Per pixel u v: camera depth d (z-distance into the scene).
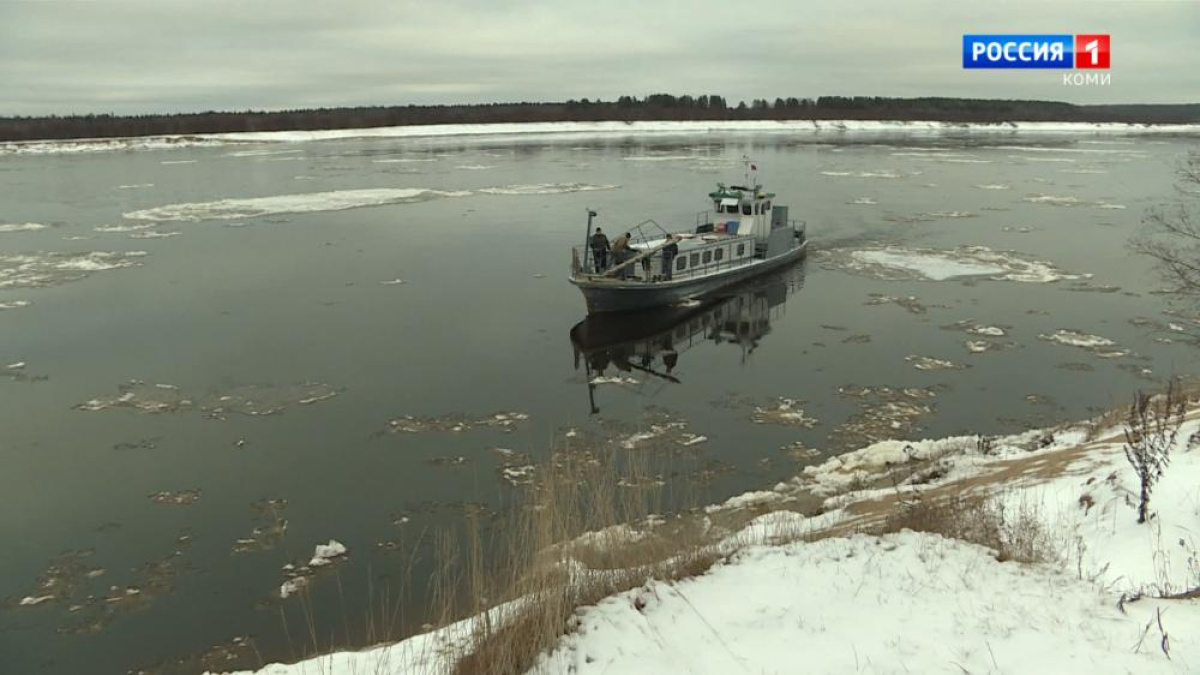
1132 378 23.12
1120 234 46.28
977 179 76.38
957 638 5.36
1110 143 135.12
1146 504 8.88
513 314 31.22
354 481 17.23
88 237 48.00
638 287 30.45
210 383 23.45
